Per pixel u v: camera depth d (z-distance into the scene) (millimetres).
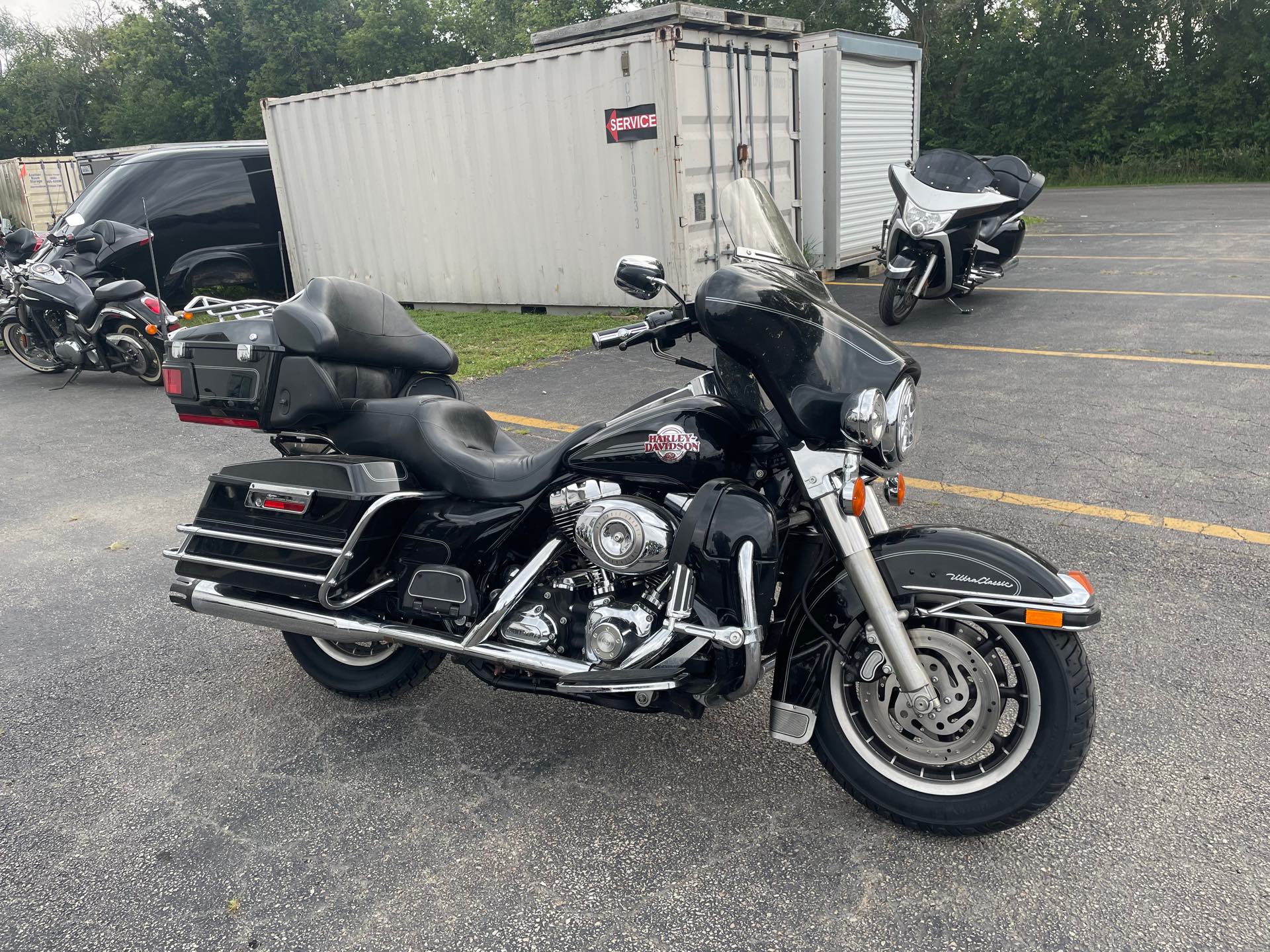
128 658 4230
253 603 3504
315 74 37844
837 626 2781
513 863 2830
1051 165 35094
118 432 8039
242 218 13281
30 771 3430
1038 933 2443
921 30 38688
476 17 40469
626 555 2781
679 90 9828
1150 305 9867
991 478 5469
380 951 2527
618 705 2926
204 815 3137
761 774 3182
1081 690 2582
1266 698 3367
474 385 8367
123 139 40469
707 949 2467
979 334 9117
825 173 12719
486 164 11469
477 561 3213
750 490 2744
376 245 12867
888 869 2705
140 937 2621
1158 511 4902
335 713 3732
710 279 2678
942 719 2723
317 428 3459
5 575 5180
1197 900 2512
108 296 9492
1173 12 33344
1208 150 31391
